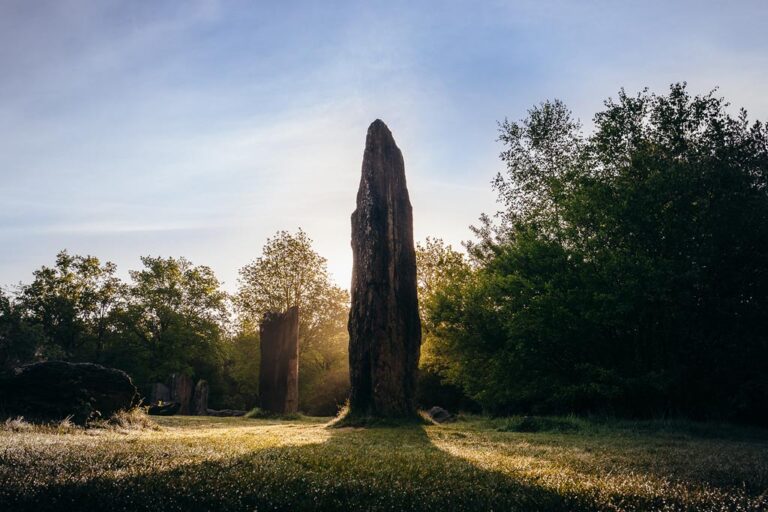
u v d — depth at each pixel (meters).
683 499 4.46
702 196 18.86
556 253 22.62
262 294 51.78
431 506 4.16
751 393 17.36
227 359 62.41
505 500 4.33
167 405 31.17
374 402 16.98
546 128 31.05
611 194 21.36
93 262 58.78
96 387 13.44
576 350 21.42
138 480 4.70
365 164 19.69
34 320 55.53
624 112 23.16
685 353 18.08
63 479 4.59
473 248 33.41
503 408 25.80
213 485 4.59
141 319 59.00
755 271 18.36
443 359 29.50
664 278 17.92
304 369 53.22
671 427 14.64
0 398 11.94
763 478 5.81
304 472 5.43
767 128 19.92
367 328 17.80
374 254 18.25
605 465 6.66
